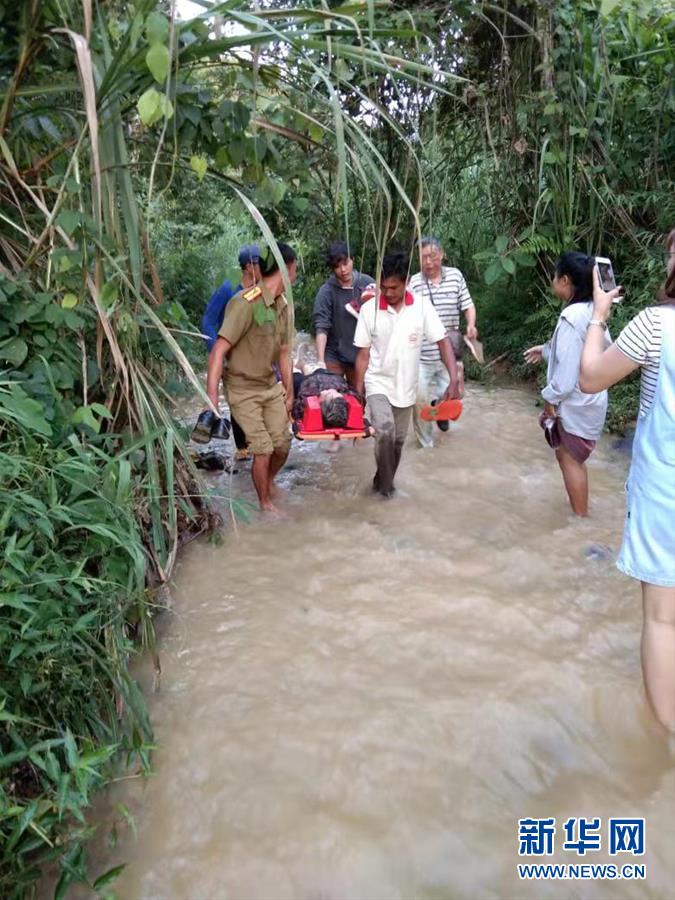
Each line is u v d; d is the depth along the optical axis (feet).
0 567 6.00
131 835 6.75
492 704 8.36
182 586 10.89
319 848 6.64
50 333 8.41
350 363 16.92
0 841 5.35
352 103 16.35
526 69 20.39
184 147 9.09
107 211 8.61
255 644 9.49
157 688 8.63
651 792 7.24
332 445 16.85
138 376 9.39
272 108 9.35
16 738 5.59
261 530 12.74
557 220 20.79
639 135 20.07
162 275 24.39
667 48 18.39
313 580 11.09
